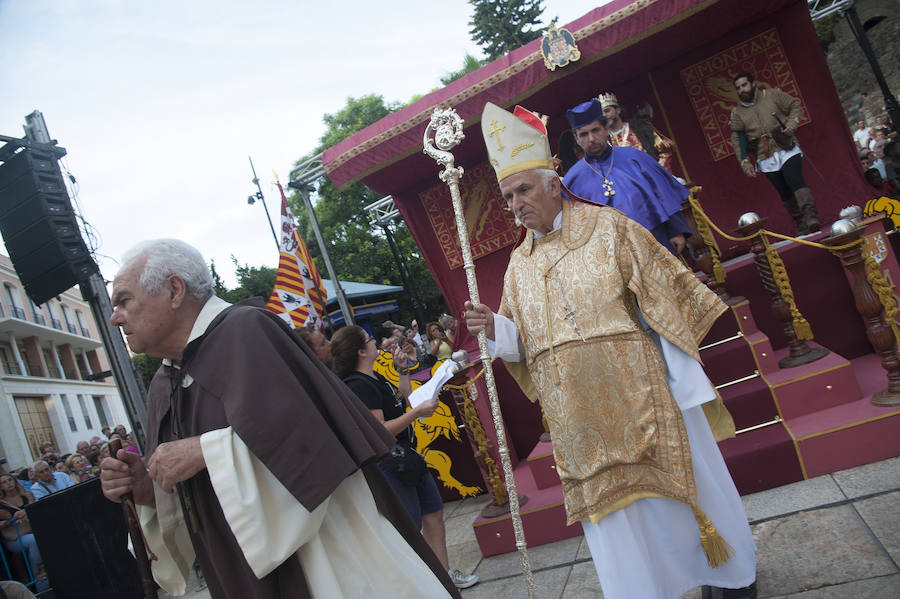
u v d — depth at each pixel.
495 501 4.86
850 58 23.30
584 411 2.76
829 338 5.18
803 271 5.19
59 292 8.34
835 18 23.72
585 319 2.80
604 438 2.74
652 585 2.63
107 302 8.63
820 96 6.68
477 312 2.86
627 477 2.71
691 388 2.73
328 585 1.92
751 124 6.12
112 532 6.78
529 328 2.97
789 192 6.25
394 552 2.10
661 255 2.87
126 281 2.05
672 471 2.68
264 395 1.89
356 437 1.99
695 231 5.04
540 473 4.99
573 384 2.78
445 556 4.03
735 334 4.71
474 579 4.23
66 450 32.44
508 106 6.60
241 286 30.38
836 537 3.15
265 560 1.82
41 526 6.50
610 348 2.75
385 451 2.13
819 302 5.18
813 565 2.98
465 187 8.00
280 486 1.90
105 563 6.63
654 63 7.12
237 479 1.85
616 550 2.67
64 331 37.56
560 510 4.54
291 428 1.87
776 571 3.04
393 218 18.45
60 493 6.62
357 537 2.07
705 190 7.17
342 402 2.06
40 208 8.13
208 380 1.98
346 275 29.86
